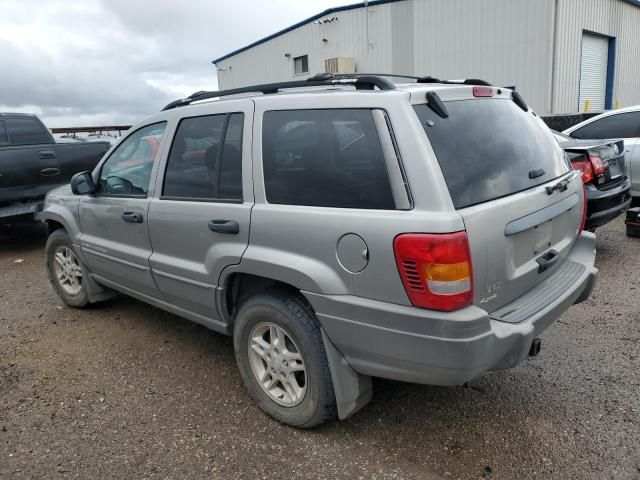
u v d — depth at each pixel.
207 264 3.15
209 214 3.09
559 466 2.58
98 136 15.93
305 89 3.01
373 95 2.51
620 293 4.70
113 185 4.02
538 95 15.80
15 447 2.87
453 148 2.45
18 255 7.36
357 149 2.50
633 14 19.59
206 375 3.61
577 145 5.79
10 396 3.40
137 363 3.81
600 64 18.56
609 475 2.50
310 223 2.58
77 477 2.62
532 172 2.84
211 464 2.70
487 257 2.36
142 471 2.66
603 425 2.87
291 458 2.72
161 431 2.98
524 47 15.82
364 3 19.50
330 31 20.97
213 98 3.48
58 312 4.89
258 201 2.87
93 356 3.94
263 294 2.91
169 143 3.49
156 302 3.88
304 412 2.85
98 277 4.46
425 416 3.04
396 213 2.33
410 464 2.64
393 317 2.34
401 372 2.45
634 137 7.24
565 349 3.72
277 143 2.82
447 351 2.25
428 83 3.07
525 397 3.17
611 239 6.57
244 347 3.09
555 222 2.99
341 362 2.67
